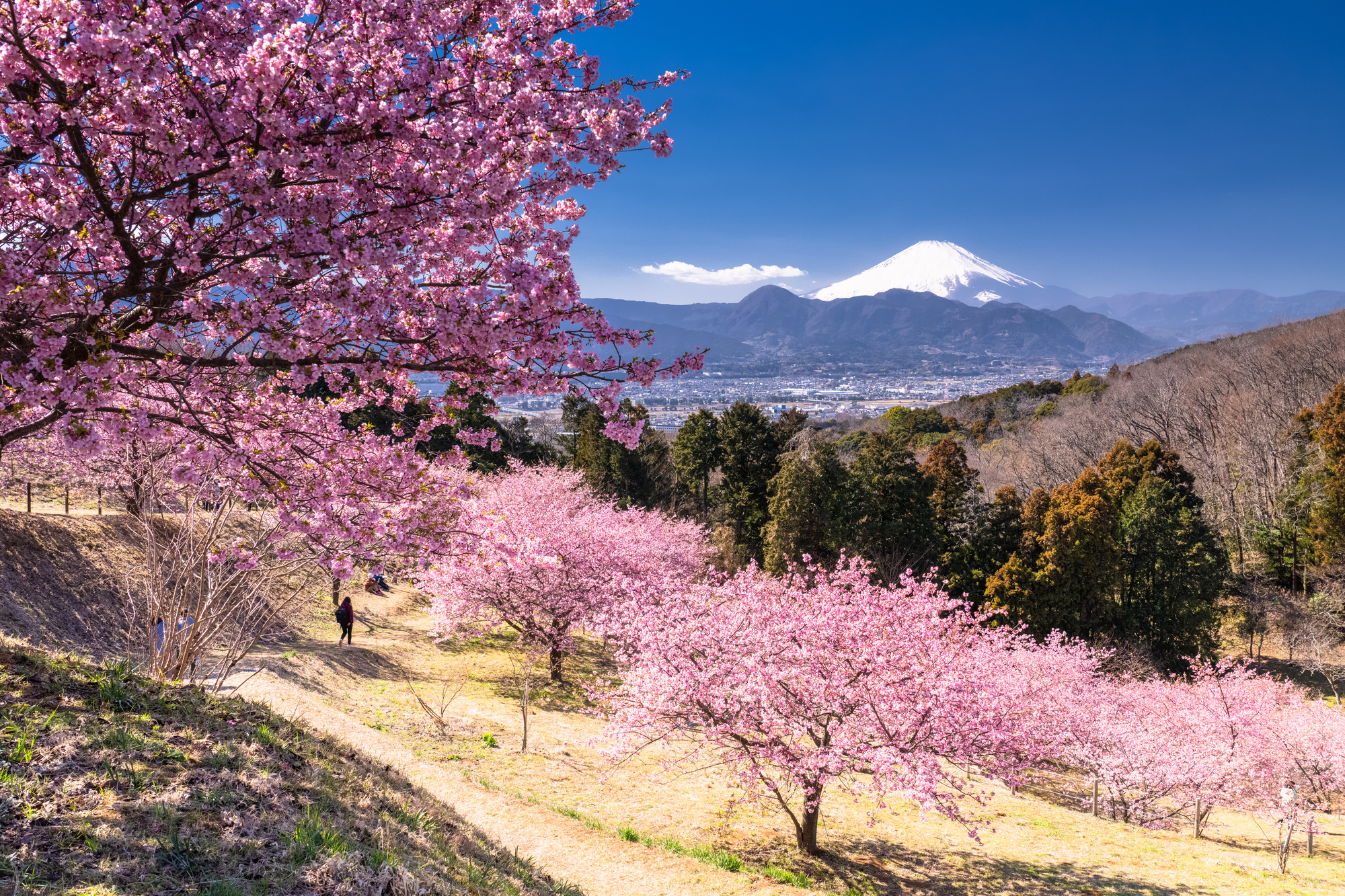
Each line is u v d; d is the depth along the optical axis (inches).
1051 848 526.9
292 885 189.5
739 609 540.4
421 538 264.4
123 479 431.5
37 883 156.8
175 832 192.4
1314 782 698.2
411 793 320.5
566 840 421.7
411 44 196.2
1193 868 496.4
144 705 266.5
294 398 262.7
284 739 293.1
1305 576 1578.5
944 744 461.1
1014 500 1418.6
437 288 226.2
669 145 239.5
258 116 179.8
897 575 1422.2
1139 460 1756.9
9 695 236.5
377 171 209.6
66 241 207.0
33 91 175.8
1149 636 1346.0
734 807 542.9
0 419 221.3
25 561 588.7
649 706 491.8
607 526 1023.6
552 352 219.8
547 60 221.9
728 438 1809.8
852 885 434.6
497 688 801.6
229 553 326.3
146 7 169.8
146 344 241.1
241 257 194.7
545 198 243.1
